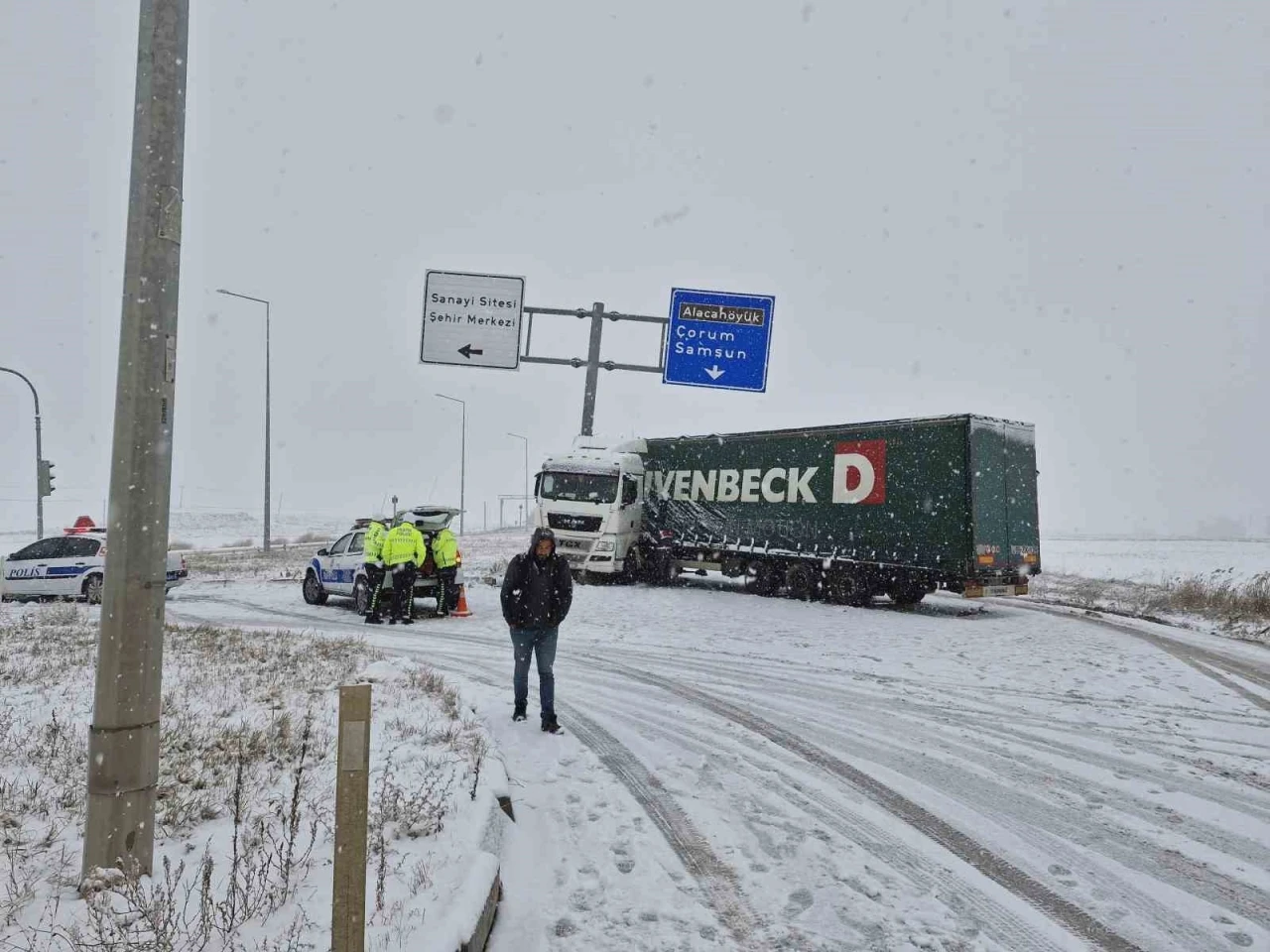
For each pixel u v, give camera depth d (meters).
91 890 4.07
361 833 3.52
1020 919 4.67
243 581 26.94
